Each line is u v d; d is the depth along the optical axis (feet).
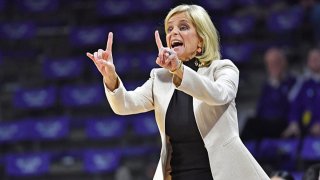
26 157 72.79
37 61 92.22
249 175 18.88
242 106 77.36
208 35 19.97
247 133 53.06
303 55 80.38
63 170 72.69
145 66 83.97
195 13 19.93
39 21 99.91
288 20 85.10
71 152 73.26
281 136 56.03
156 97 20.15
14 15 103.35
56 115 81.76
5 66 91.56
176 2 94.38
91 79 86.84
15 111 83.41
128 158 71.36
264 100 61.77
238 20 87.40
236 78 19.36
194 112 19.25
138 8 96.32
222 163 18.89
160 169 19.76
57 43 95.30
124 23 96.12
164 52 17.60
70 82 86.69
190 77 17.80
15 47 96.27
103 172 70.85
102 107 80.64
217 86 18.25
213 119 19.19
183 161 19.49
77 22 98.99
